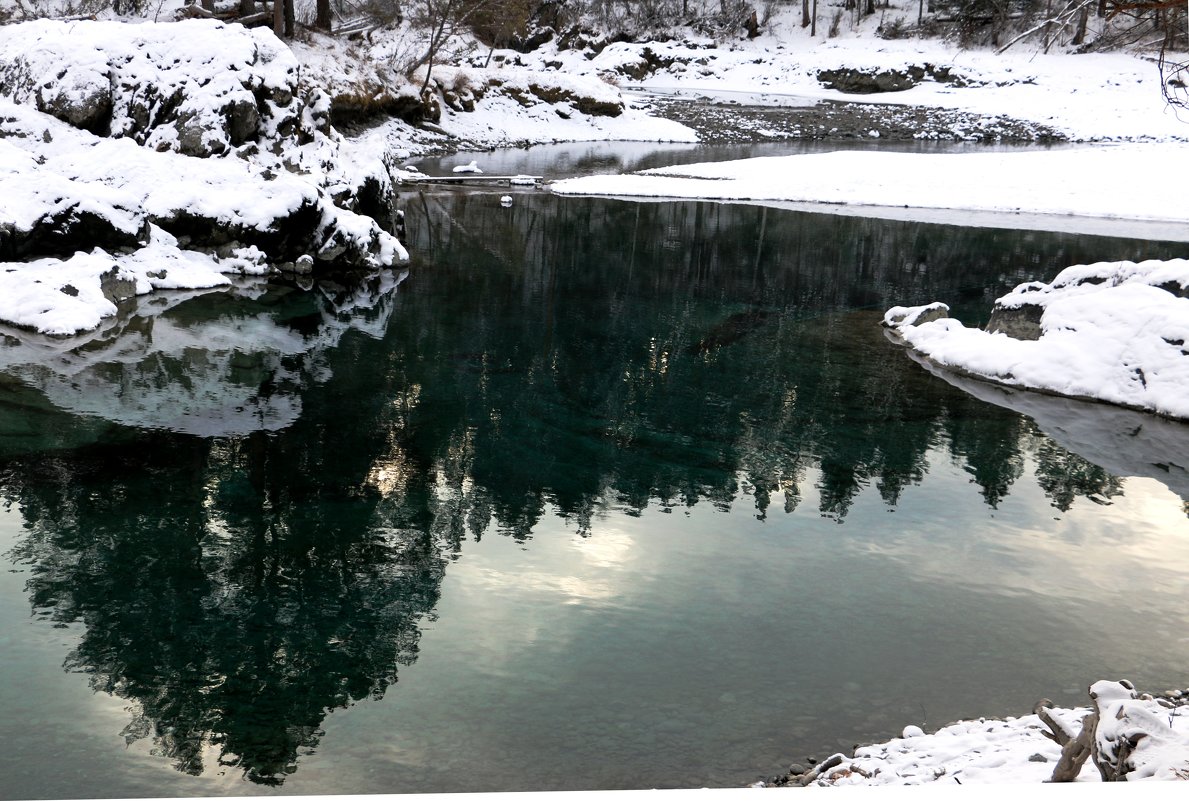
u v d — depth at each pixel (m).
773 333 18.81
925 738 6.17
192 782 5.95
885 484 11.64
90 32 23.27
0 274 17.73
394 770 6.09
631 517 10.44
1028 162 42.84
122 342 16.41
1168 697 6.94
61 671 7.21
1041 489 11.65
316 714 6.70
